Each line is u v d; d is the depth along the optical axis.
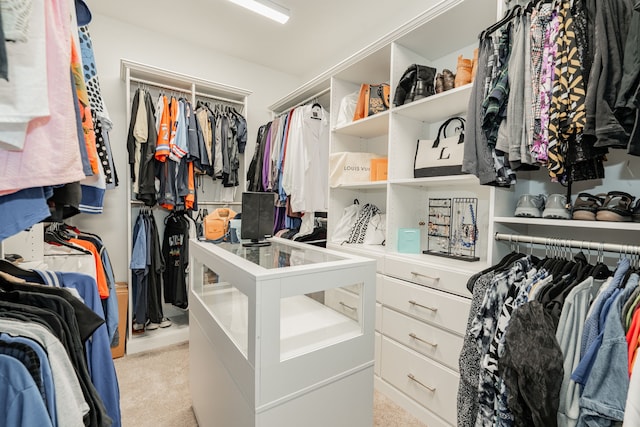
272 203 1.48
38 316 0.67
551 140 1.05
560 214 1.22
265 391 0.88
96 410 0.70
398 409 1.72
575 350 0.92
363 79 2.51
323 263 1.06
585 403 0.83
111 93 2.56
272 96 3.45
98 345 0.89
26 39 0.49
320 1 2.29
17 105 0.48
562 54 1.03
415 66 1.84
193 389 1.59
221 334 1.14
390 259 1.87
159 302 2.57
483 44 1.34
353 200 2.60
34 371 0.56
